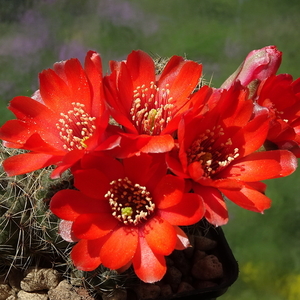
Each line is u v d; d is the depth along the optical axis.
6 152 0.33
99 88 0.30
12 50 0.64
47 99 0.31
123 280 0.32
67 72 0.30
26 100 0.30
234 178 0.30
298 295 0.53
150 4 0.73
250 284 0.54
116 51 0.67
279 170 0.30
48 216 0.32
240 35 0.71
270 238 0.57
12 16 0.66
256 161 0.30
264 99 0.31
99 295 0.33
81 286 0.33
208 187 0.29
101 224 0.30
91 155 0.29
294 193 0.61
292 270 0.55
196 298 0.33
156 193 0.30
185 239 0.29
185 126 0.29
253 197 0.29
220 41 0.71
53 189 0.32
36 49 0.65
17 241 0.32
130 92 0.30
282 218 0.59
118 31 0.69
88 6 0.69
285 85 0.31
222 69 0.68
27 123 0.30
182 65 0.31
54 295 0.33
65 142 0.31
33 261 0.34
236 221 0.58
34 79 0.62
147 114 0.30
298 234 0.58
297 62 0.72
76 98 0.30
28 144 0.29
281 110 0.32
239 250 0.56
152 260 0.29
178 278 0.33
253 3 0.75
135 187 0.30
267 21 0.75
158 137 0.29
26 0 0.67
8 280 0.33
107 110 0.28
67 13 0.68
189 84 0.30
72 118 0.31
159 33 0.70
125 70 0.30
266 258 0.56
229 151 0.30
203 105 0.29
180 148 0.28
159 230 0.29
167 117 0.30
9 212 0.32
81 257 0.29
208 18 0.73
